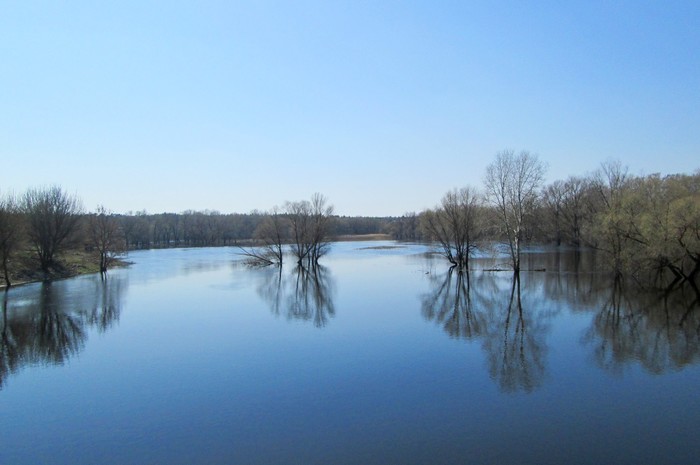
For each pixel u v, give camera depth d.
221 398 18.03
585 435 14.62
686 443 14.02
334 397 17.92
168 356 23.38
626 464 12.96
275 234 74.19
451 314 32.41
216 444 14.56
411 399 17.61
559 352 23.14
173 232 148.00
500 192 50.75
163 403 17.70
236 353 23.66
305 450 14.07
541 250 78.88
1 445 14.74
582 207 80.75
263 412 16.73
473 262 67.12
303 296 40.78
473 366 21.27
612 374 19.92
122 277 56.47
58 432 15.55
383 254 88.88
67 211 63.72
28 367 22.11
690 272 43.00
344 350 23.94
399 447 14.11
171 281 52.16
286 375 20.41
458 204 59.75
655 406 16.62
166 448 14.39
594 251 72.56
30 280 52.66
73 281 52.84
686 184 53.88
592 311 32.41
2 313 34.44
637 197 41.53
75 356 23.72
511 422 15.58
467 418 15.93
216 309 35.16
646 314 31.11
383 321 30.44
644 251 39.12
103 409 17.28
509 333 26.98
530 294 39.38
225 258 86.56
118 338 26.92
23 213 56.31
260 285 48.16
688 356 22.17
